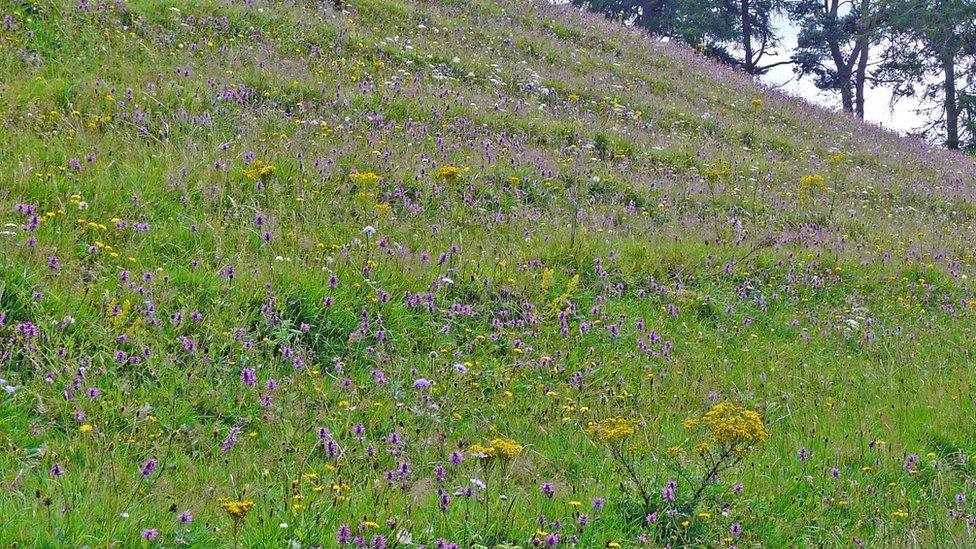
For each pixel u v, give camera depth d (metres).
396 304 8.55
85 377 6.25
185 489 5.38
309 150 11.97
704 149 18.28
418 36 20.22
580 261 10.92
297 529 4.89
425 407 7.16
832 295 12.68
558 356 8.66
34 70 12.52
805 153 22.00
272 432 6.34
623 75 24.22
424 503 5.66
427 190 11.81
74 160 9.70
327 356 7.67
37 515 4.54
